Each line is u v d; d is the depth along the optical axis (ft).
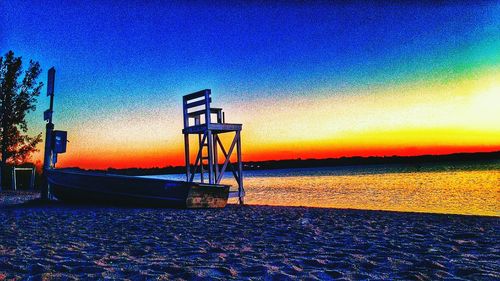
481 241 18.22
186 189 35.68
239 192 43.78
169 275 12.05
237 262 13.92
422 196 69.41
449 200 60.54
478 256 14.76
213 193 37.55
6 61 71.05
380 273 12.26
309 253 15.57
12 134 71.56
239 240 18.93
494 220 26.40
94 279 11.52
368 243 17.94
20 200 46.06
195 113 43.42
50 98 42.70
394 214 31.35
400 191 84.07
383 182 130.72
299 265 13.46
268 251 16.07
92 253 15.62
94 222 25.96
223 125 41.98
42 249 16.44
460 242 17.99
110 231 21.97
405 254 15.25
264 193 89.66
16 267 13.00
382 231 21.99
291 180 197.47
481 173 183.93
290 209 36.68
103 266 13.21
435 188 90.27
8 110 70.69
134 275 12.01
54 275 11.88
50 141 43.16
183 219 27.76
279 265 13.41
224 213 32.40
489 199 59.82
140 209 35.29
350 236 20.17
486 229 22.21
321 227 23.70
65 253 15.58
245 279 11.58
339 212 33.32
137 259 14.44
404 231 21.95
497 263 13.50
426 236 20.02
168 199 36.60
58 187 42.19
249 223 25.55
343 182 143.33
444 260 14.08
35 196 52.65
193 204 36.11
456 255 15.01
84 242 18.33
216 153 45.73
